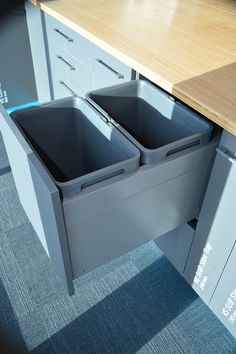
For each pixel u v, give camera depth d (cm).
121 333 111
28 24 179
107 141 91
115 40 104
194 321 115
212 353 107
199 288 114
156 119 108
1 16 172
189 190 95
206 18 123
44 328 112
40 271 128
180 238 113
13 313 115
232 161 80
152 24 117
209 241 100
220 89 81
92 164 107
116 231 88
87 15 124
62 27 145
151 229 98
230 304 102
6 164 176
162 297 121
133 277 127
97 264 95
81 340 109
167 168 83
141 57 94
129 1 139
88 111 94
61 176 110
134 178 79
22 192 105
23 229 143
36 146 98
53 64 174
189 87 82
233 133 70
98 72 132
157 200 90
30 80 207
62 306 118
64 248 81
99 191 74
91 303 119
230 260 94
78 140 106
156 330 112
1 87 200
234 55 97
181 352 107
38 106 92
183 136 101
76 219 76
